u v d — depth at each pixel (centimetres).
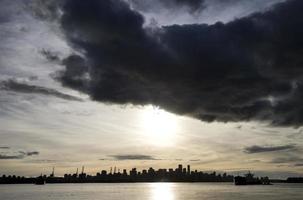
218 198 19488
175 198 19912
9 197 19962
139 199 19062
